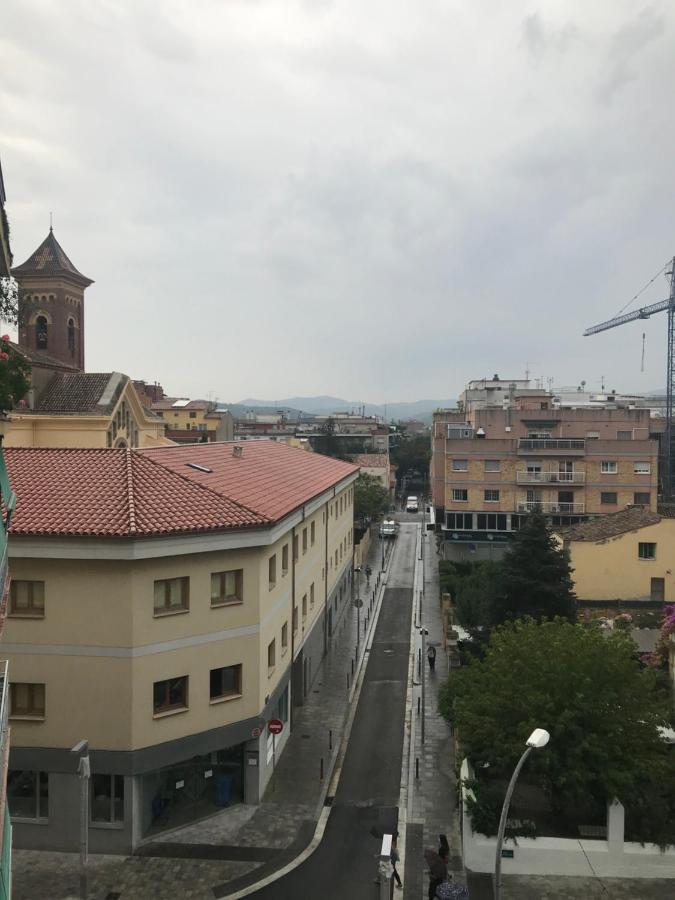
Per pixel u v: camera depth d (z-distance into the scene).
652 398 146.25
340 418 180.38
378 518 96.00
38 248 55.94
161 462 28.17
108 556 21.47
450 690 28.12
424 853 21.67
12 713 22.19
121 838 21.86
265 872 21.00
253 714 24.58
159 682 22.52
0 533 12.86
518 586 34.22
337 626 48.41
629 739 20.84
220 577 24.09
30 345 55.25
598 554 45.97
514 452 66.81
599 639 22.70
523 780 24.16
